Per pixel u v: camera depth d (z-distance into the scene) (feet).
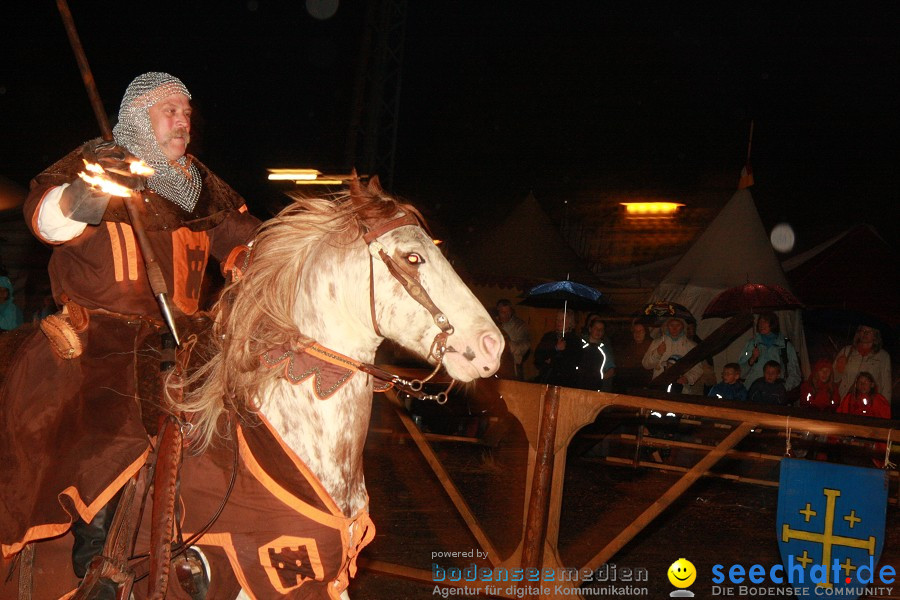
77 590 8.64
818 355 36.24
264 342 9.07
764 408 17.70
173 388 8.86
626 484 28.55
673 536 22.03
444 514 22.57
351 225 9.15
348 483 9.22
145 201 9.25
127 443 8.76
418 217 9.45
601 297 36.63
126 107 9.41
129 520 8.79
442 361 9.09
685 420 30.25
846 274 38.83
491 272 43.06
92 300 9.12
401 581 16.43
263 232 9.57
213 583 8.84
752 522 24.02
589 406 14.73
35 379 9.17
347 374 9.19
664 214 60.95
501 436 29.71
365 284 9.09
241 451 8.82
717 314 33.81
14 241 38.91
